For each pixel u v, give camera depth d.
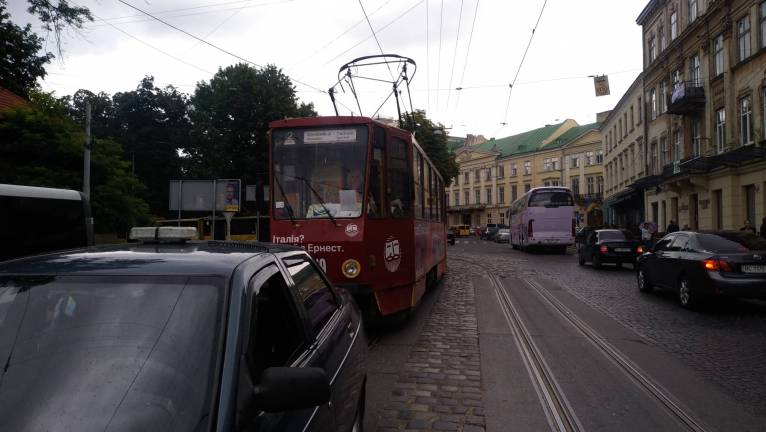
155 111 49.44
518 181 78.75
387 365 6.76
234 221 27.14
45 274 2.56
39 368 2.18
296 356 2.79
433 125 33.88
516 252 35.31
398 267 8.71
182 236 3.27
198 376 2.12
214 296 2.41
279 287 2.98
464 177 90.56
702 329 8.95
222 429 1.91
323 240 8.05
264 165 34.34
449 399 5.45
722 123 26.48
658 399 5.45
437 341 8.11
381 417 4.94
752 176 23.42
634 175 42.59
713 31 27.00
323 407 2.77
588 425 4.77
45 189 6.86
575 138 69.19
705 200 28.05
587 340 8.12
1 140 16.05
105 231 18.62
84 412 2.01
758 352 7.35
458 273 19.59
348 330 3.86
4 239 6.26
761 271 9.98
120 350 2.23
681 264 11.13
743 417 4.95
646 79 38.03
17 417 1.99
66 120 17.08
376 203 8.31
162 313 2.35
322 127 8.41
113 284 2.49
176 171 49.31
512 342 8.02
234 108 34.25
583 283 16.03
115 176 18.38
